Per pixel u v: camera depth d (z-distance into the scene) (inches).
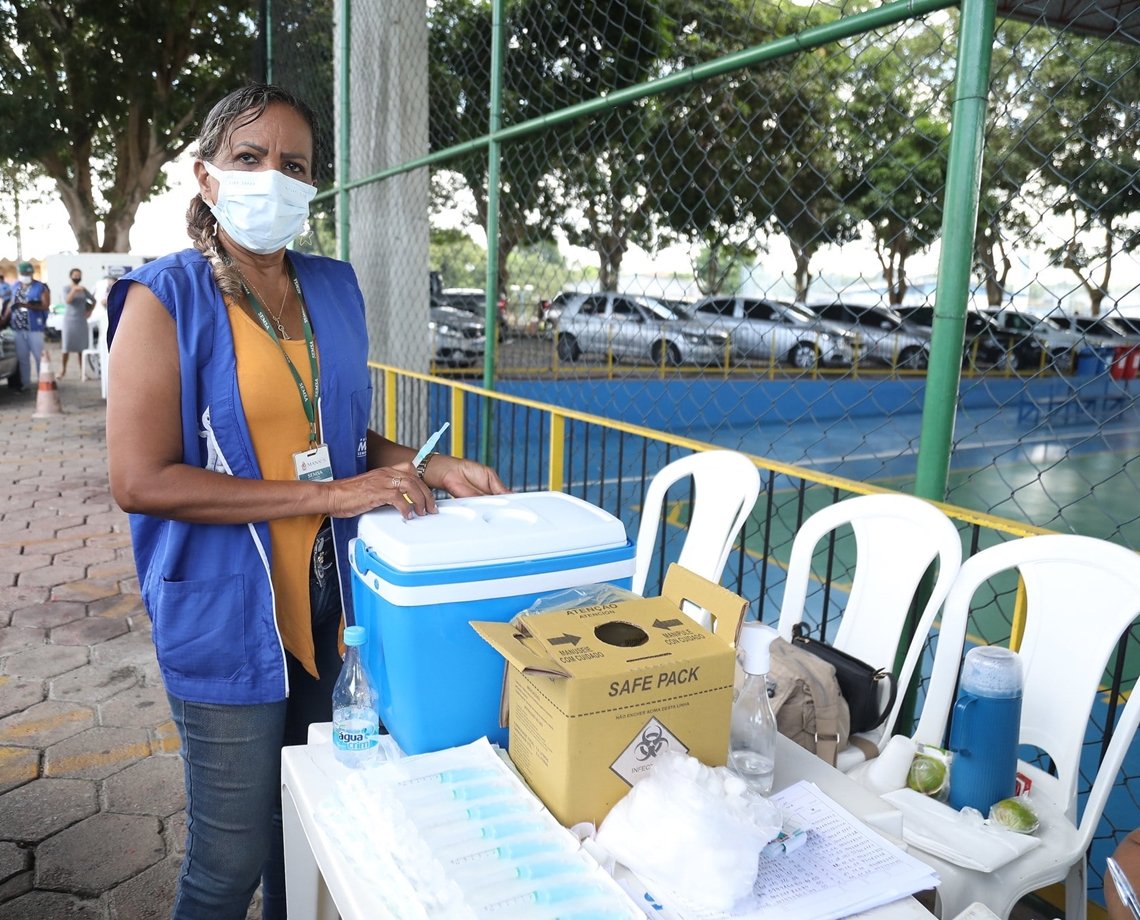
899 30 118.1
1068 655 69.7
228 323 57.9
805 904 40.9
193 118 762.2
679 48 285.6
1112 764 62.6
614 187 304.8
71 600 165.9
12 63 717.9
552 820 45.1
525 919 37.7
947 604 77.9
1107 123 199.0
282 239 59.4
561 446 155.2
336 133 271.6
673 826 41.9
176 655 58.6
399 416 244.1
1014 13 205.9
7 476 264.1
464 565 50.7
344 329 65.2
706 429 411.5
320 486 56.6
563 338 399.2
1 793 105.3
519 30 262.8
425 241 254.8
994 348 427.2
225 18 719.1
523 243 344.5
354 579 57.0
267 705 60.6
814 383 466.0
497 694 53.6
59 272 762.8
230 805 61.2
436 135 310.2
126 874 92.0
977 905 43.9
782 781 53.2
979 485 339.3
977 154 83.0
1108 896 39.9
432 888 39.4
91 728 120.6
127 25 700.7
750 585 201.0
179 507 54.7
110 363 55.1
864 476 345.4
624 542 56.6
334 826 46.5
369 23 249.8
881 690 69.9
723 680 47.6
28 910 86.4
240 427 58.3
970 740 61.1
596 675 44.2
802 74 263.6
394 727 54.0
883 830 49.5
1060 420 480.4
